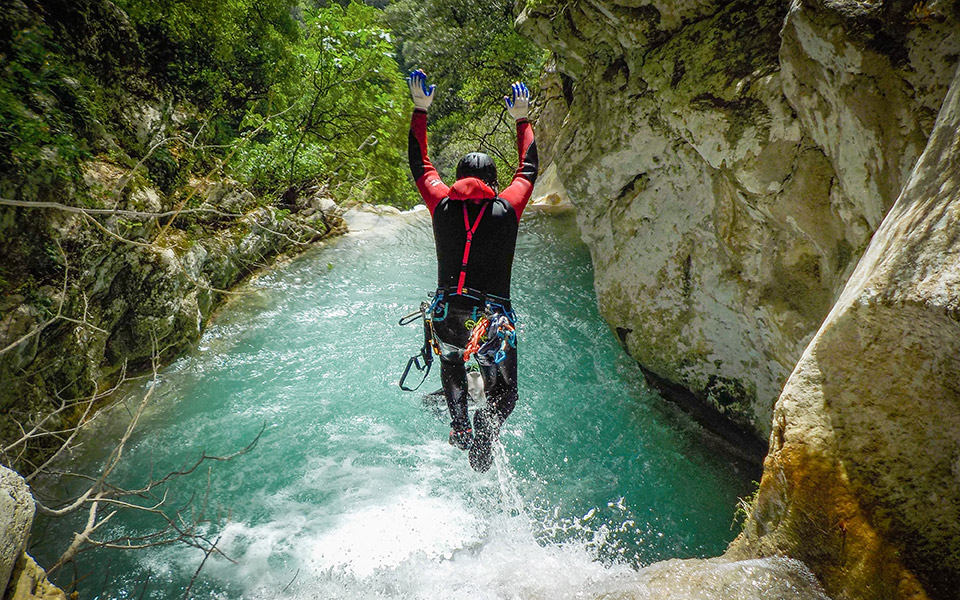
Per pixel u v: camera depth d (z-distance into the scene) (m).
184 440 4.96
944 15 2.71
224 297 6.95
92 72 5.84
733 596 2.59
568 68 5.37
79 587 3.69
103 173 5.30
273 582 3.73
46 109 4.91
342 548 3.97
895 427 2.47
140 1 6.78
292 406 5.38
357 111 9.79
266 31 9.05
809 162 3.51
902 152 2.86
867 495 2.49
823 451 2.60
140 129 6.16
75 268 4.76
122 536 4.07
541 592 3.41
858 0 2.97
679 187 4.70
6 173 4.39
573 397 5.63
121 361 5.47
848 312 2.57
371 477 4.64
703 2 4.19
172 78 7.36
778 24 3.77
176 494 4.44
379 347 6.26
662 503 4.41
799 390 2.75
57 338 4.67
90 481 4.50
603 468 4.80
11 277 4.38
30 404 4.46
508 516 4.29
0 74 4.71
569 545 4.01
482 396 2.93
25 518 2.21
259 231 7.46
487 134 21.97
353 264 8.05
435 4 21.38
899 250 2.42
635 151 4.87
